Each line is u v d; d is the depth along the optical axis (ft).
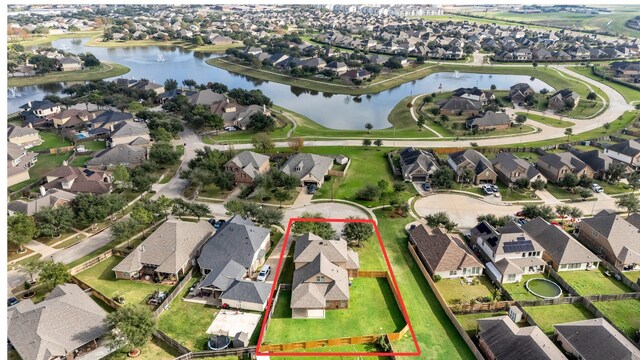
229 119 545.85
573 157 392.88
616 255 259.60
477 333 202.39
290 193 352.49
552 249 264.31
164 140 461.78
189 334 204.03
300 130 534.37
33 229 276.82
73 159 433.48
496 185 377.50
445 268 247.29
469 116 579.89
